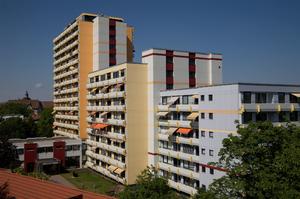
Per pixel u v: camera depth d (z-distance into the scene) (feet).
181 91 198.08
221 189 98.32
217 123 166.20
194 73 230.68
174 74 223.51
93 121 274.98
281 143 98.12
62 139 300.61
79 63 305.53
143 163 224.94
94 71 281.13
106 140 256.32
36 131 405.39
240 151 96.02
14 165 253.24
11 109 652.07
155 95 218.59
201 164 176.65
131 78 220.43
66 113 359.05
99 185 225.76
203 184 174.91
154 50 217.36
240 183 92.07
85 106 310.86
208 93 172.76
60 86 372.38
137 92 222.48
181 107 194.18
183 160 197.67
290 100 169.48
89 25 307.99
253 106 156.35
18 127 382.63
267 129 98.89
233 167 102.68
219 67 237.66
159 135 216.54
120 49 298.76
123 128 228.02
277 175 88.94
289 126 108.78
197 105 181.78
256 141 94.89
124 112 223.71
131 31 322.75
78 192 79.82
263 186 86.12
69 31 333.01
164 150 210.79
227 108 160.04
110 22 295.28
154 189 118.62
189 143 187.62
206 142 173.58
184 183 196.65
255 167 95.25
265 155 95.35
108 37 293.84
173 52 223.51
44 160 272.31
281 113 167.32
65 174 265.34
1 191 75.77
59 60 370.94
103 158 254.68
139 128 223.71
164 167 209.46
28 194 77.97
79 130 308.81
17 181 87.71
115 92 232.53
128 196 118.62
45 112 440.86
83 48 306.76
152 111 219.82
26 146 269.64
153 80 217.56
